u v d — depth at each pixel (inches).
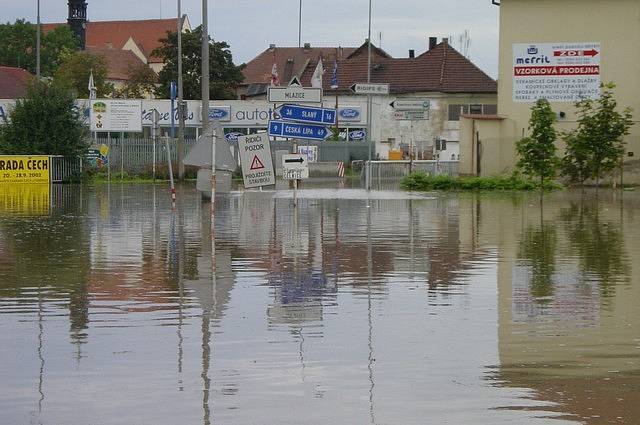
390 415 506.3
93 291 882.8
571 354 634.8
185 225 1558.8
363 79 5551.2
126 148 3843.5
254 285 919.7
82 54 7391.7
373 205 2074.3
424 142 5226.4
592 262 1099.3
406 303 821.9
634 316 764.6
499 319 751.7
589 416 505.7
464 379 573.9
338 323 734.5
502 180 2778.1
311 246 1253.1
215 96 6333.7
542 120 2474.2
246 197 2363.4
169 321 741.3
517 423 494.3
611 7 3053.6
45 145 3385.8
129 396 539.5
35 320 746.2
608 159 2657.5
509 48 3117.6
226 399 533.6
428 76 5428.2
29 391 550.3
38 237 1370.6
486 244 1288.1
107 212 1865.2
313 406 521.0
